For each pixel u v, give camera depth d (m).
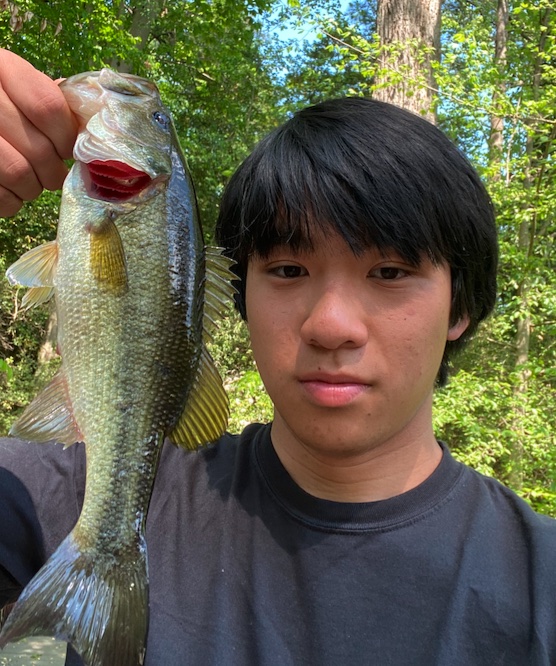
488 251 0.42
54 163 0.39
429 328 0.36
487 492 0.40
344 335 0.33
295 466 0.40
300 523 0.38
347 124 0.37
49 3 2.22
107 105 0.40
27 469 0.42
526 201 1.57
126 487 0.38
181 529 0.40
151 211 0.40
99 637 0.33
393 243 0.34
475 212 0.39
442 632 0.34
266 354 0.36
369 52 1.58
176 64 3.59
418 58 1.52
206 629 0.36
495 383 1.54
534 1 1.61
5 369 0.95
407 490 0.39
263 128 4.08
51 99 0.37
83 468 0.43
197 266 0.41
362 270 0.35
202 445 0.41
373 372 0.34
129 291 0.39
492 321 1.58
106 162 0.39
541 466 1.54
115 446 0.38
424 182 0.36
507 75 1.64
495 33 2.49
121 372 0.38
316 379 0.35
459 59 1.73
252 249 0.38
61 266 0.39
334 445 0.35
